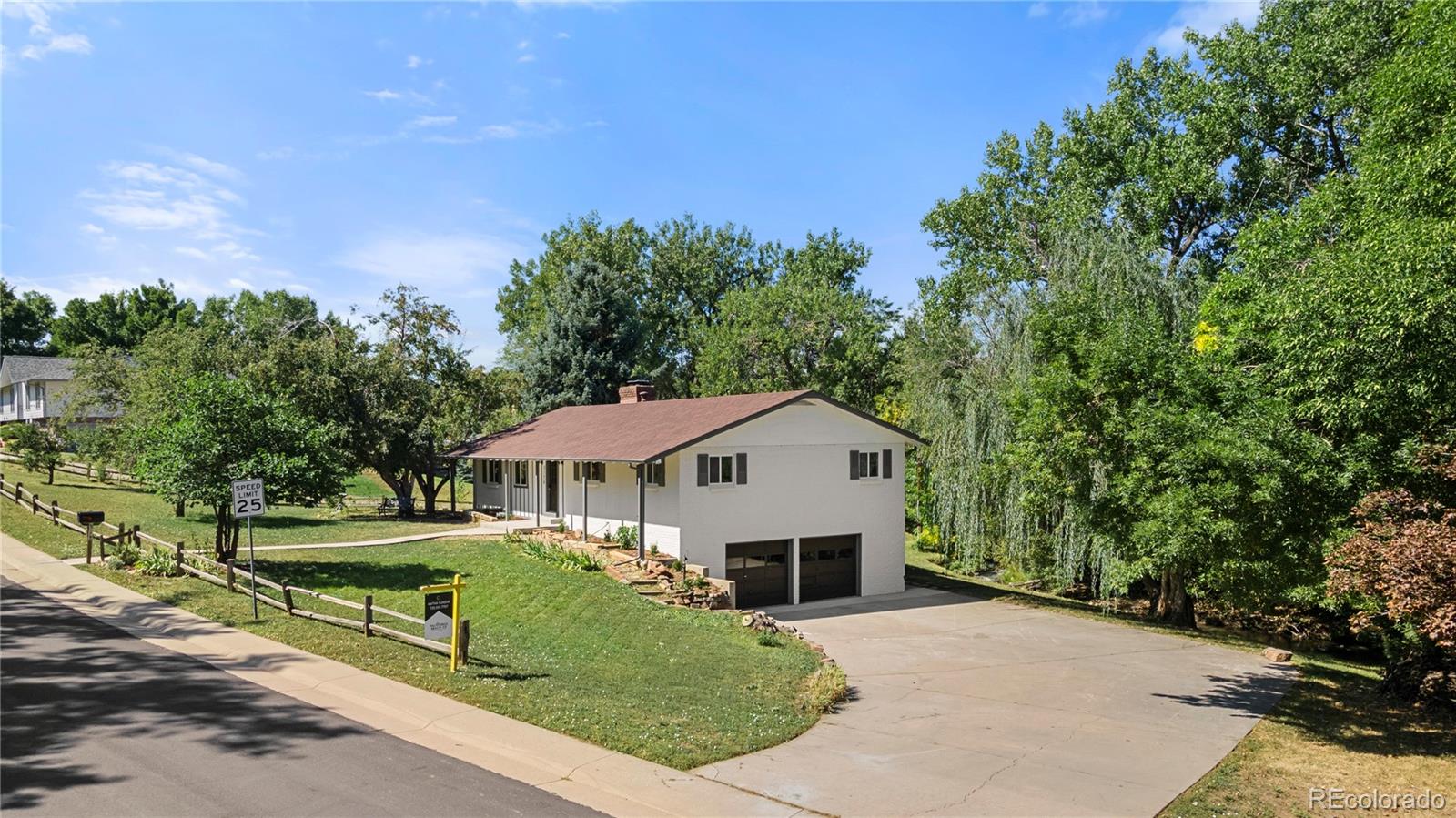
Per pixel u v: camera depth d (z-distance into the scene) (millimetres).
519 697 11844
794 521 25938
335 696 11500
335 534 29828
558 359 49594
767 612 24219
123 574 19688
